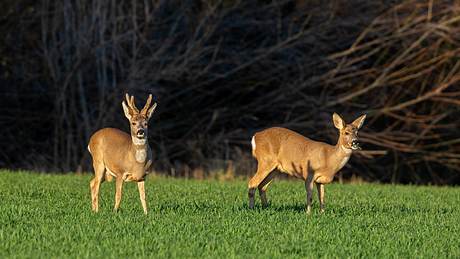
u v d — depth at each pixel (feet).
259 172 92.63
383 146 200.95
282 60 192.75
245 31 196.34
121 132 85.35
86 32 187.62
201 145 191.21
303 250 67.15
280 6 193.36
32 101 197.06
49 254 62.90
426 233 76.89
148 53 193.57
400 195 119.44
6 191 105.91
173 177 160.97
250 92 198.39
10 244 66.13
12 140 196.44
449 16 189.37
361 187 136.26
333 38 192.44
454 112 198.59
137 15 194.08
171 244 67.41
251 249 67.05
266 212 86.17
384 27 186.39
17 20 191.62
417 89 197.36
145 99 189.37
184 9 192.13
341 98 188.96
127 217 79.20
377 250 68.28
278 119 198.08
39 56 193.88
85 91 194.70
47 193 104.27
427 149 203.41
